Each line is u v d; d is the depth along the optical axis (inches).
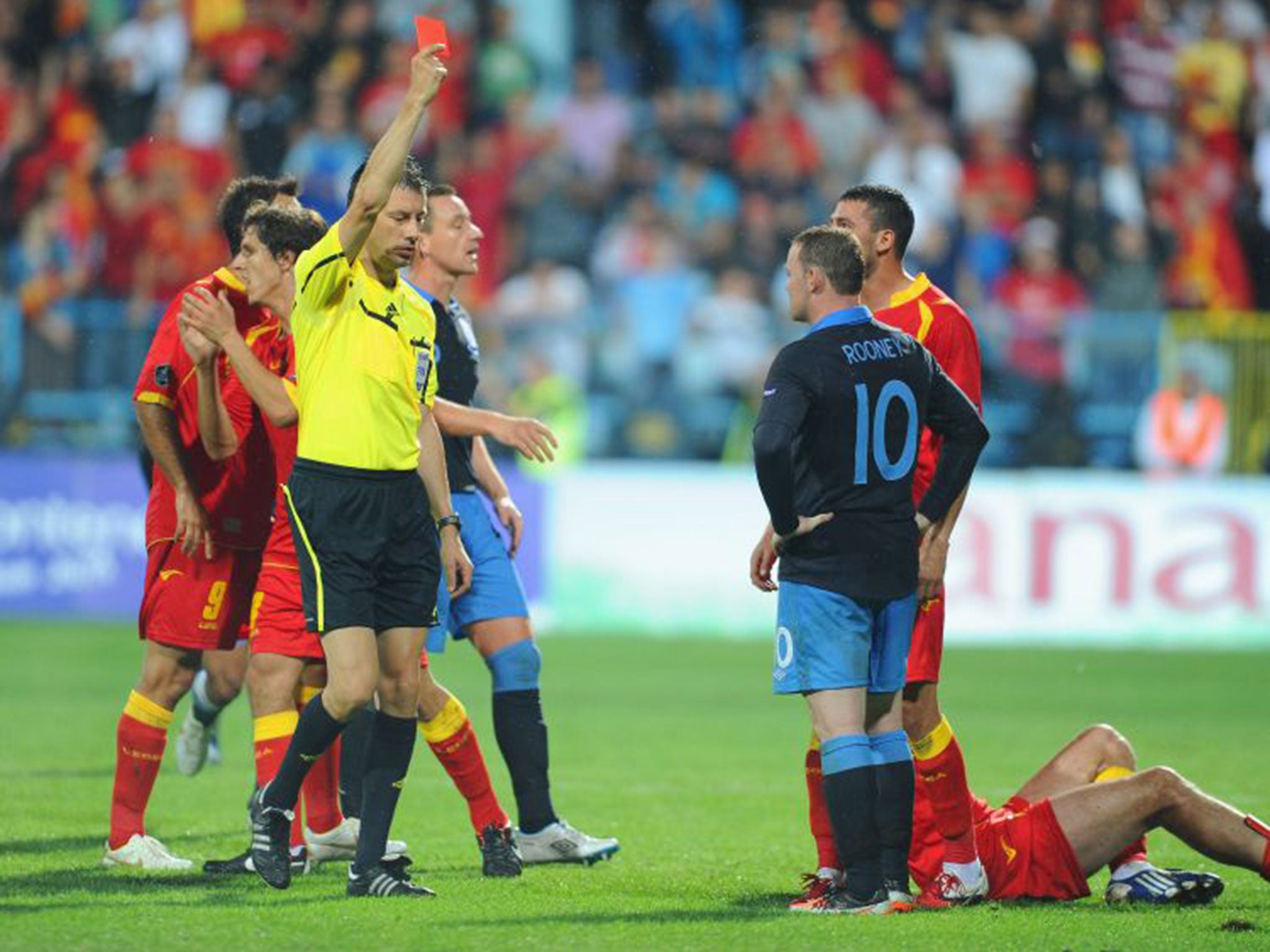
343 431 807.1
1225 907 848.3
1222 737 1595.7
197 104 2955.2
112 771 1305.4
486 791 939.3
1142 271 2792.8
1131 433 2477.9
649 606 2434.8
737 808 1203.9
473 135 2992.1
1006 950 719.1
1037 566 2401.6
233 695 1146.7
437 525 911.0
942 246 2888.8
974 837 844.6
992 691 1925.4
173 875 893.2
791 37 3093.0
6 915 763.4
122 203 2780.5
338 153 2891.2
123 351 2411.4
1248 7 3164.4
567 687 1911.9
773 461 777.6
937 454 892.0
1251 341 2460.6
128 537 2386.8
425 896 837.2
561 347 2511.1
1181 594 2399.1
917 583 819.4
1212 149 3088.1
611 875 940.0
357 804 1002.1
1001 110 3058.6
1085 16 3115.2
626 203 2940.5
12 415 2401.6
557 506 2440.9
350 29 3009.4
